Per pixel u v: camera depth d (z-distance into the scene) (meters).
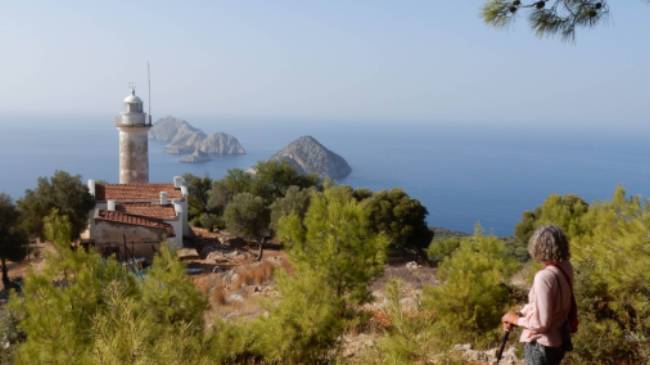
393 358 6.90
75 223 40.38
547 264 4.96
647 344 8.03
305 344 9.92
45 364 7.92
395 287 7.67
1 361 8.60
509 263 15.31
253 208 43.50
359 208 14.10
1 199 37.06
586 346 8.39
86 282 9.18
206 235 52.56
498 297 12.61
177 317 9.64
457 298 12.17
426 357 7.17
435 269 25.39
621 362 8.35
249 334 10.47
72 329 8.45
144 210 43.94
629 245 8.39
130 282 10.02
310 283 10.67
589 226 15.34
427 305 12.59
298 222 14.12
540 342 4.86
